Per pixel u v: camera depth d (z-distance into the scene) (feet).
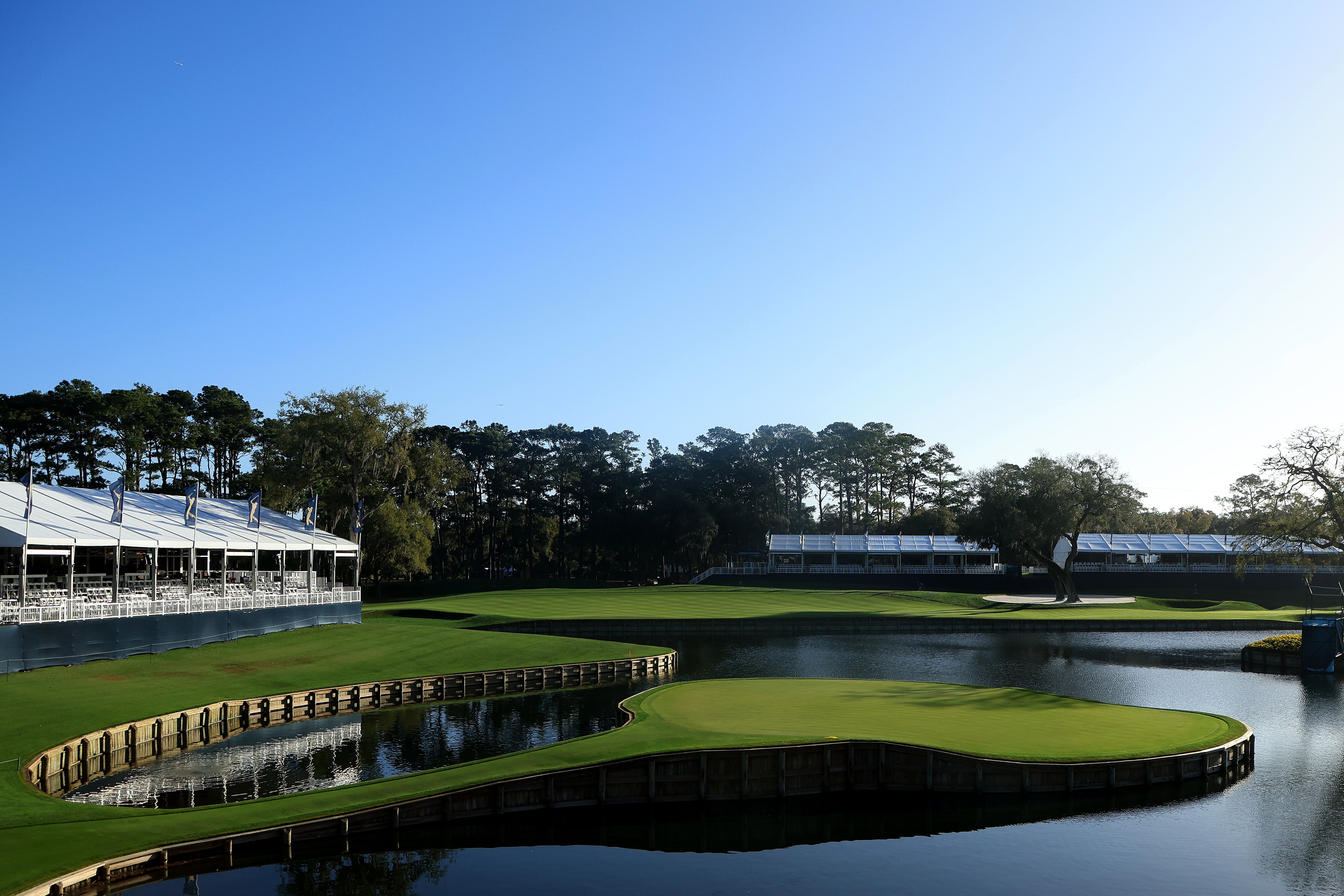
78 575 181.16
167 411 360.07
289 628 201.26
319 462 314.55
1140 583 386.52
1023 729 112.88
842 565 449.06
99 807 81.30
